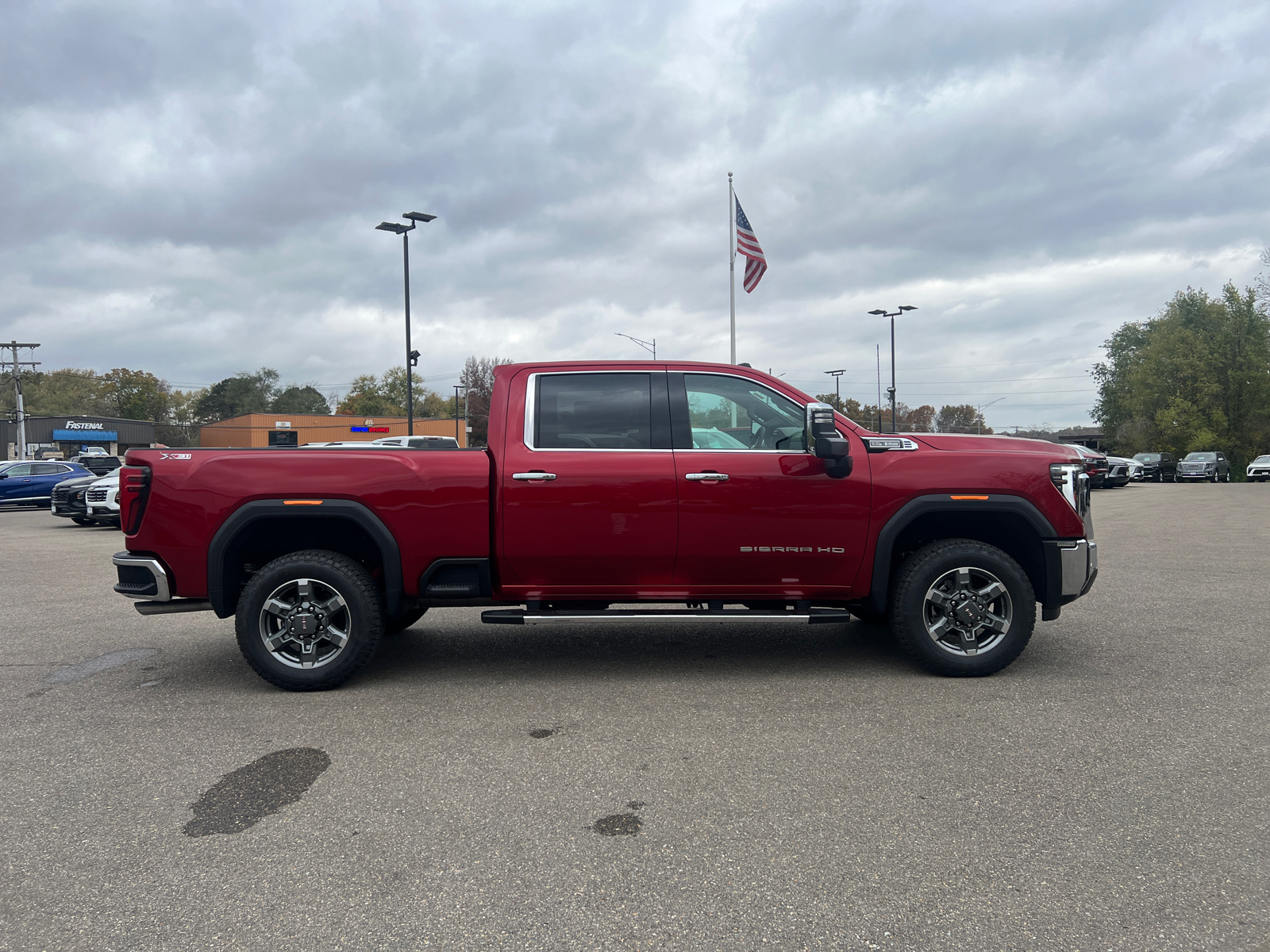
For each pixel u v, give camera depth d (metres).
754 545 4.84
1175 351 55.84
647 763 3.61
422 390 100.56
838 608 4.90
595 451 4.87
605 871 2.67
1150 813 3.05
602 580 4.91
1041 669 5.06
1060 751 3.68
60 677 5.17
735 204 26.20
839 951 2.23
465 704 4.50
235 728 4.13
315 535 5.16
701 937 2.30
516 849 2.83
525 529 4.79
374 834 2.96
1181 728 3.96
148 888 2.60
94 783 3.45
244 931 2.35
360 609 4.71
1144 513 17.48
